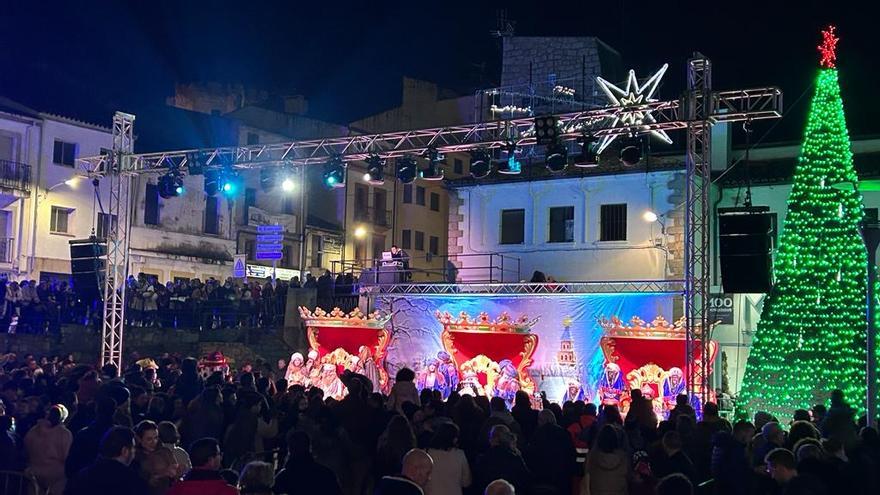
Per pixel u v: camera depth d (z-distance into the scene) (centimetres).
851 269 2186
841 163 2234
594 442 1116
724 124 2920
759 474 931
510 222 3112
